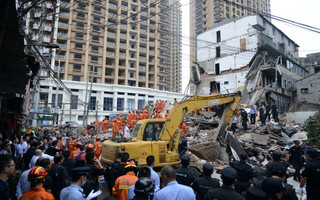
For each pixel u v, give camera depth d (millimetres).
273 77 36344
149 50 64188
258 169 7055
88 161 5176
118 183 4180
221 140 11219
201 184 4090
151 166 4770
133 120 21656
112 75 56969
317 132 11992
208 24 72562
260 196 2658
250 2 80500
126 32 59000
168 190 3092
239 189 4559
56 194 4684
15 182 4773
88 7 51438
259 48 34500
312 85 32375
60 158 5258
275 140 14391
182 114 9188
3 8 3895
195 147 9539
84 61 51500
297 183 8188
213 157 9523
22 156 8930
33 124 29547
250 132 16609
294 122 19609
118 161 5820
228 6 73125
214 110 22406
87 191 3943
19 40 5012
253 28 35500
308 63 48375
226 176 3186
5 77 6898
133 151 7680
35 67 7676
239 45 37156
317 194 4227
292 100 35156
